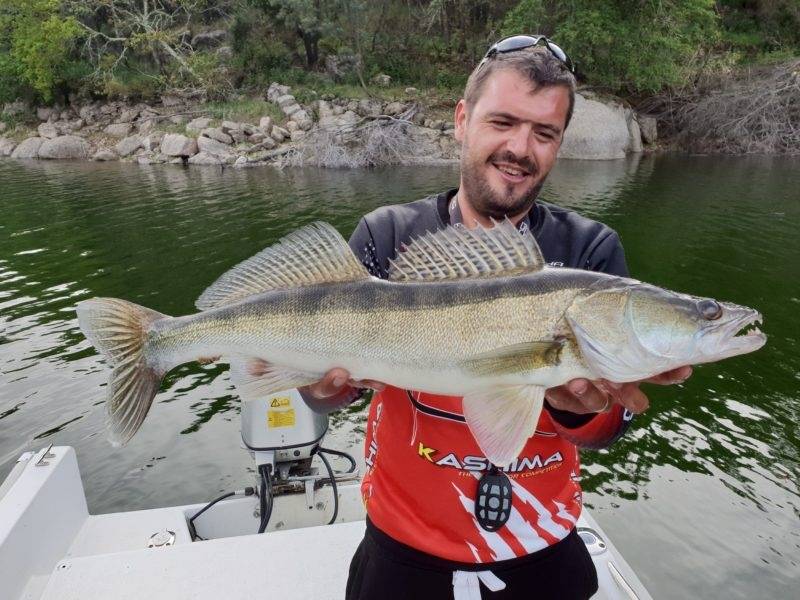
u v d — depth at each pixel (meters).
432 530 0.77
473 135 0.82
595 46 10.00
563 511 0.80
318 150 9.11
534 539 0.77
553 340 0.78
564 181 7.43
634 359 0.79
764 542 1.77
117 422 0.90
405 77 11.72
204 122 10.28
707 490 1.98
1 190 7.57
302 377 0.85
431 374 0.79
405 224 0.89
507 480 0.76
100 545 1.19
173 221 5.76
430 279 0.82
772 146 9.78
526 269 0.80
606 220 5.56
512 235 0.80
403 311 0.80
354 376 0.82
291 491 1.38
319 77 11.30
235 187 7.46
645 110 10.72
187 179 8.14
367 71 11.66
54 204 6.64
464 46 12.43
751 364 2.84
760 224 5.38
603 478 2.04
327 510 1.37
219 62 11.56
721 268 4.23
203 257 4.59
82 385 2.65
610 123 9.46
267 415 1.33
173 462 2.16
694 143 10.14
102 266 4.43
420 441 0.78
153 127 10.76
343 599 1.00
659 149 10.28
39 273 4.28
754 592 1.61
